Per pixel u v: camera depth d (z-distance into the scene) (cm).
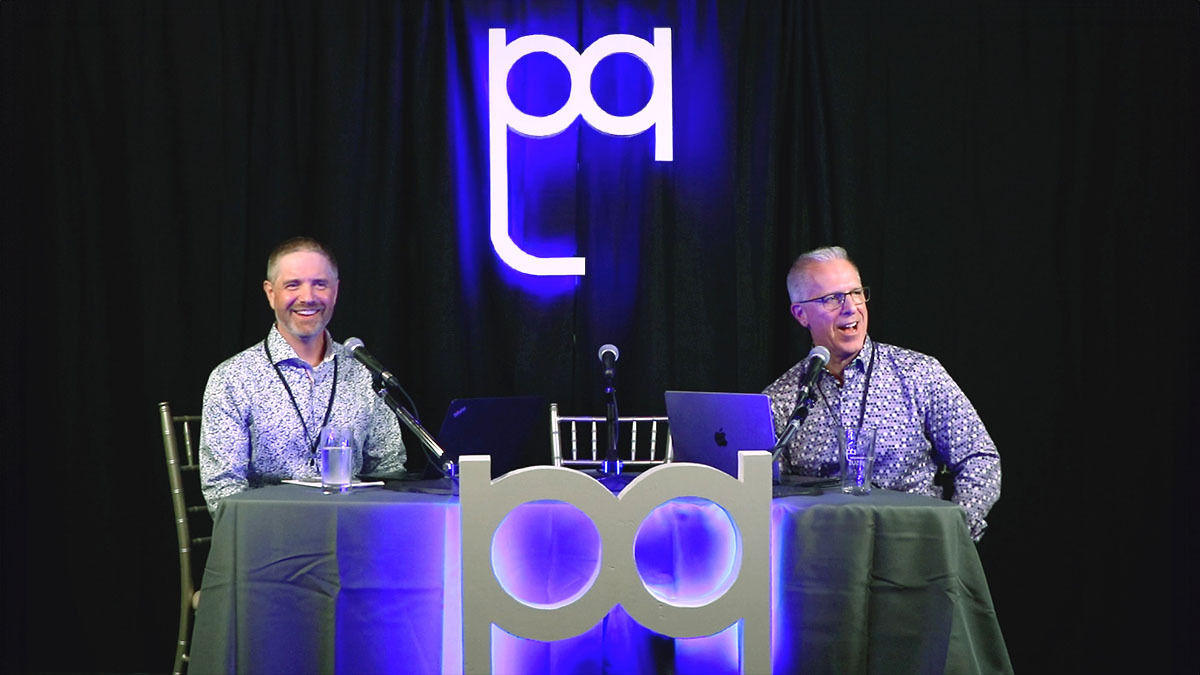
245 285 334
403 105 339
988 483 257
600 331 336
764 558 193
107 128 334
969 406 267
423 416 332
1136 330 331
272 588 203
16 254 329
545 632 188
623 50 331
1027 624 331
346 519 204
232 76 335
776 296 338
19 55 331
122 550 328
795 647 202
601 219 338
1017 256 335
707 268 336
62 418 329
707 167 337
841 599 202
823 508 204
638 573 191
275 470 279
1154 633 326
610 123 330
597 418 315
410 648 201
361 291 332
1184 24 331
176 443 259
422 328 334
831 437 269
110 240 333
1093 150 335
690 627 191
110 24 334
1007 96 337
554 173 337
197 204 333
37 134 332
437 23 338
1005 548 332
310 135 337
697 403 233
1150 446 329
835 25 338
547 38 331
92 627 328
